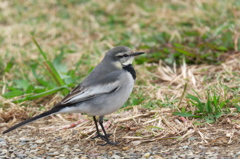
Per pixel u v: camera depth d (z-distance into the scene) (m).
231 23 17.48
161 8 20.39
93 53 16.73
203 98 11.91
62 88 12.88
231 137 9.77
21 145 10.27
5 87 13.92
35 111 12.49
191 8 20.03
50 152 9.81
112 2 21.05
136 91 13.17
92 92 10.06
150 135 10.33
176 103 11.85
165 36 17.41
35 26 18.91
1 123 11.90
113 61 10.64
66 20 19.62
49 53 16.55
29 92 13.37
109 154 9.58
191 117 11.00
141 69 14.64
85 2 21.20
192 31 17.39
